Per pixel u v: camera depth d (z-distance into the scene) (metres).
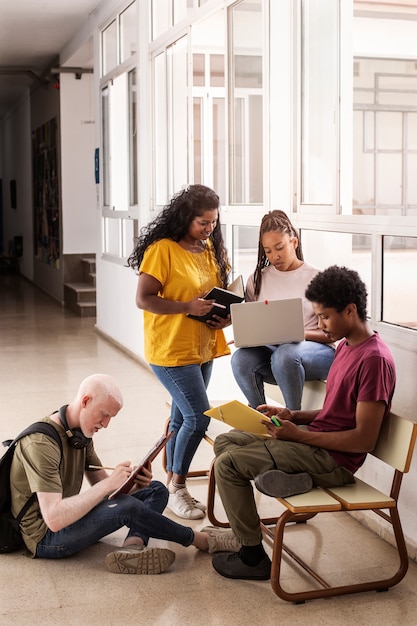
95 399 3.12
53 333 9.33
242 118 4.87
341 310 2.91
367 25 7.95
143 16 7.02
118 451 4.74
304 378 3.41
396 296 3.52
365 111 8.46
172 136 6.49
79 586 3.03
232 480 2.96
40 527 3.22
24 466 3.11
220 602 2.90
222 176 5.48
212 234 3.81
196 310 3.53
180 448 3.72
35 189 14.56
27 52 11.53
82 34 9.79
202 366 3.85
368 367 2.86
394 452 2.86
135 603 2.89
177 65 6.26
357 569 3.19
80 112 11.69
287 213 4.26
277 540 2.84
